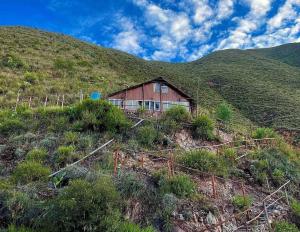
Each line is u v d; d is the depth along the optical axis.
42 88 35.91
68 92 36.62
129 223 9.53
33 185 10.80
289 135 30.52
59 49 64.56
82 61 57.28
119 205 10.28
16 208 9.24
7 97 30.17
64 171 11.97
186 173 14.47
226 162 16.91
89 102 19.12
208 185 14.07
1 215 9.09
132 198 11.10
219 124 24.59
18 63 44.19
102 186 9.63
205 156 15.66
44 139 15.65
